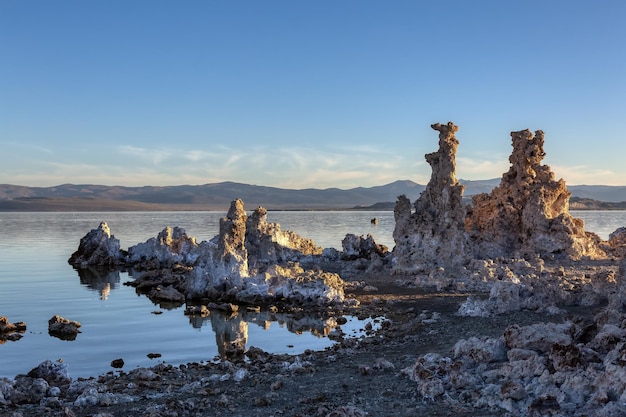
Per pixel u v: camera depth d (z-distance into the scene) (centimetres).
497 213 5531
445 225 4831
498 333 2644
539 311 3123
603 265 4947
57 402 1869
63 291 4503
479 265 4584
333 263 5816
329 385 1959
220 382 2094
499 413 1580
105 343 2878
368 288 4206
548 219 5316
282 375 2142
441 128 4941
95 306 3872
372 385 1928
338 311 3541
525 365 1797
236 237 4262
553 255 5244
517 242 5434
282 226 14112
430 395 1744
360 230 12131
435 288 4166
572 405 1537
